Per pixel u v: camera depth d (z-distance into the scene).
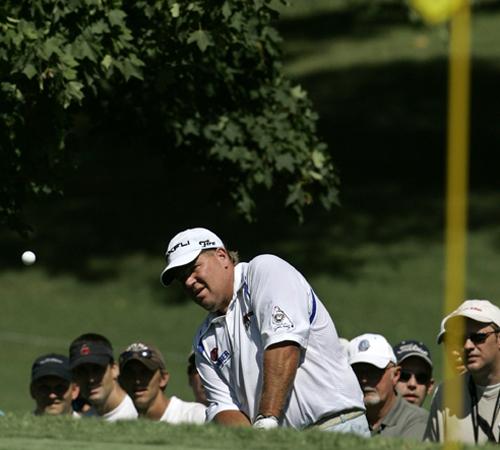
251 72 39.16
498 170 97.94
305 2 139.50
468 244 85.69
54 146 34.66
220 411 24.69
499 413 25.92
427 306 76.94
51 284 84.19
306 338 23.67
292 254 85.69
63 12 33.56
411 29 127.19
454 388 26.19
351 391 24.27
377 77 115.75
